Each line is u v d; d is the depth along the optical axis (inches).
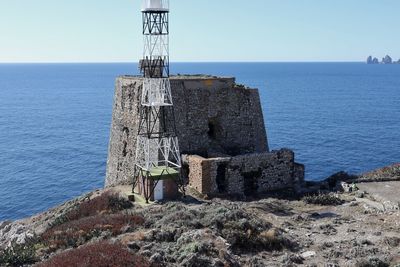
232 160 1665.8
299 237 1194.0
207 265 903.1
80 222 1255.5
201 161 1596.9
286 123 4697.3
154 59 1609.3
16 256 1037.8
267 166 1740.9
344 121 4825.3
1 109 6604.3
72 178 3038.9
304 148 3513.8
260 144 2022.6
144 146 1691.7
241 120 1977.1
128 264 861.8
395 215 1344.7
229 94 1950.1
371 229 1243.8
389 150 3420.3
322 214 1409.9
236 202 1505.9
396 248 1093.1
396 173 1836.9
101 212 1448.1
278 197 1684.3
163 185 1556.3
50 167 3302.2
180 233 1058.7
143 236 1042.1
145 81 1658.5
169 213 1264.8
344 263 1018.7
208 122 1907.0
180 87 1845.5
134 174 1779.0
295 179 1803.6
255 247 1098.1
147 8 1571.1
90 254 905.5
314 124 4638.3
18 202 2605.8
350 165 3006.9
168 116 1800.0
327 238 1187.3
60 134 4547.2
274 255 1065.5
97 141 4178.2
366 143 3683.6
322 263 1021.8
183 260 903.7
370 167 2957.7
